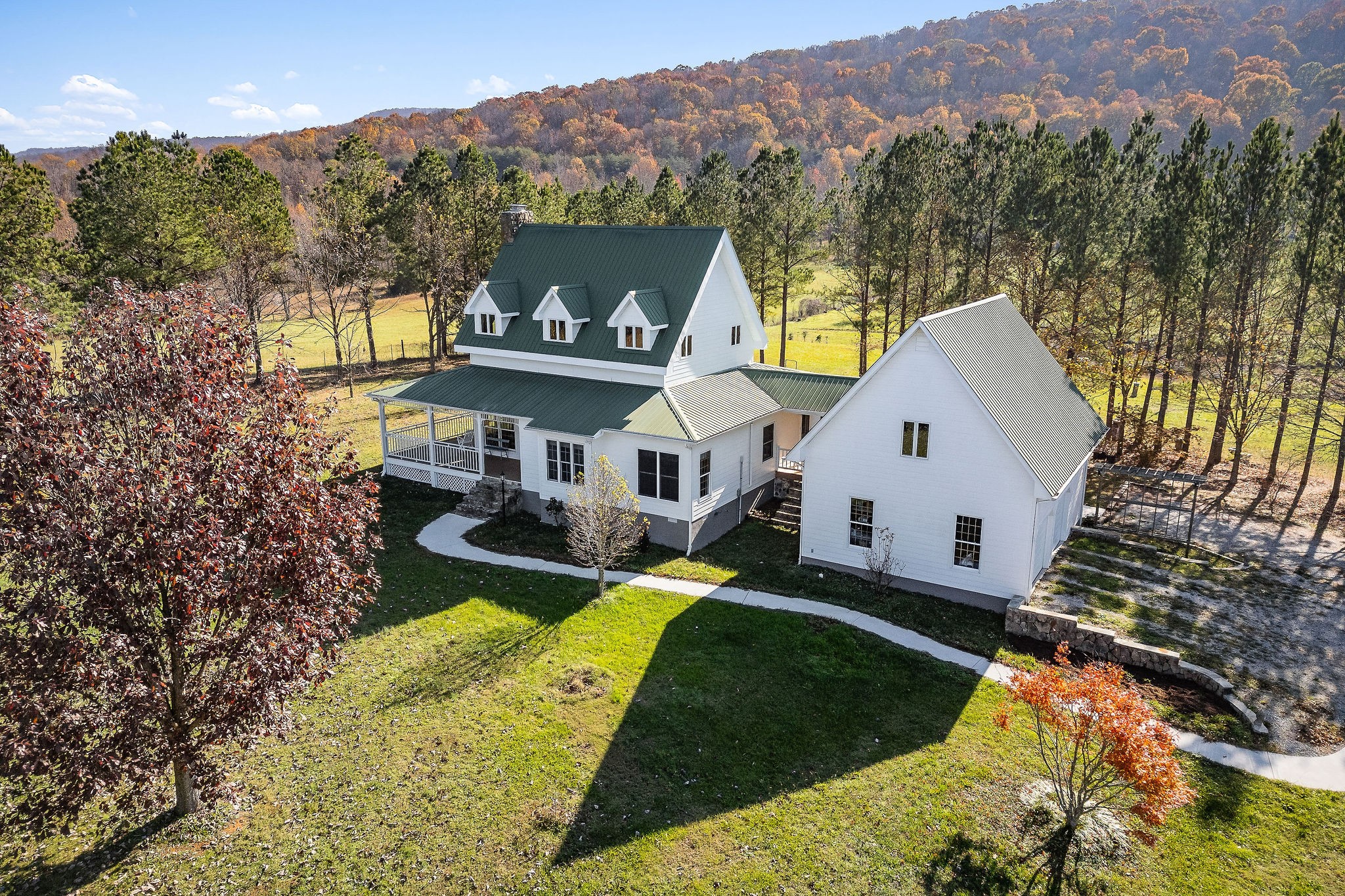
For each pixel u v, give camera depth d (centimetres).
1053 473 2220
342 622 1680
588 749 1675
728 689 1884
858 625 2173
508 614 2261
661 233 3319
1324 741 1658
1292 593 2356
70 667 1154
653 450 2722
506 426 3347
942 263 4625
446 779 1584
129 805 1398
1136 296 3878
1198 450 4066
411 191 5762
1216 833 1434
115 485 1143
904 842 1424
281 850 1410
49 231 4466
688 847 1419
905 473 2347
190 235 4659
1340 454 3216
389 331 7731
